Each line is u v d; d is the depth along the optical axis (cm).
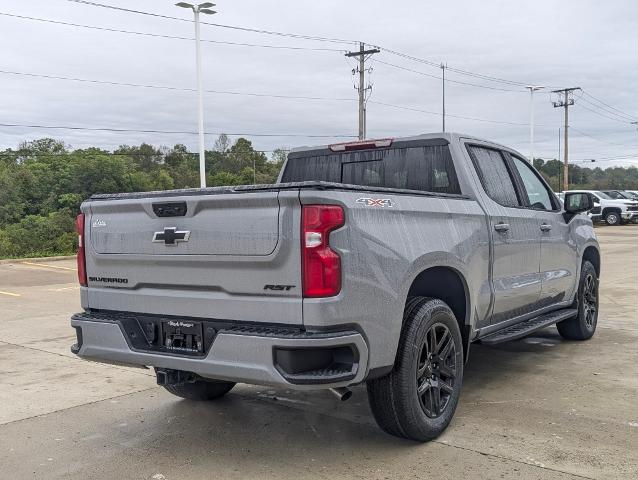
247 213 373
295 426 478
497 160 577
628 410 493
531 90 4347
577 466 388
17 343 812
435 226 443
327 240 355
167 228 407
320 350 359
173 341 411
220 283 386
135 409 530
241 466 404
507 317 559
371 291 376
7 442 458
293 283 358
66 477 395
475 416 484
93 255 455
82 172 5606
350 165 585
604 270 1526
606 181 10219
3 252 2522
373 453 418
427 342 431
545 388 556
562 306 680
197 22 2759
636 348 708
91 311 466
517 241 555
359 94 4303
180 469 403
